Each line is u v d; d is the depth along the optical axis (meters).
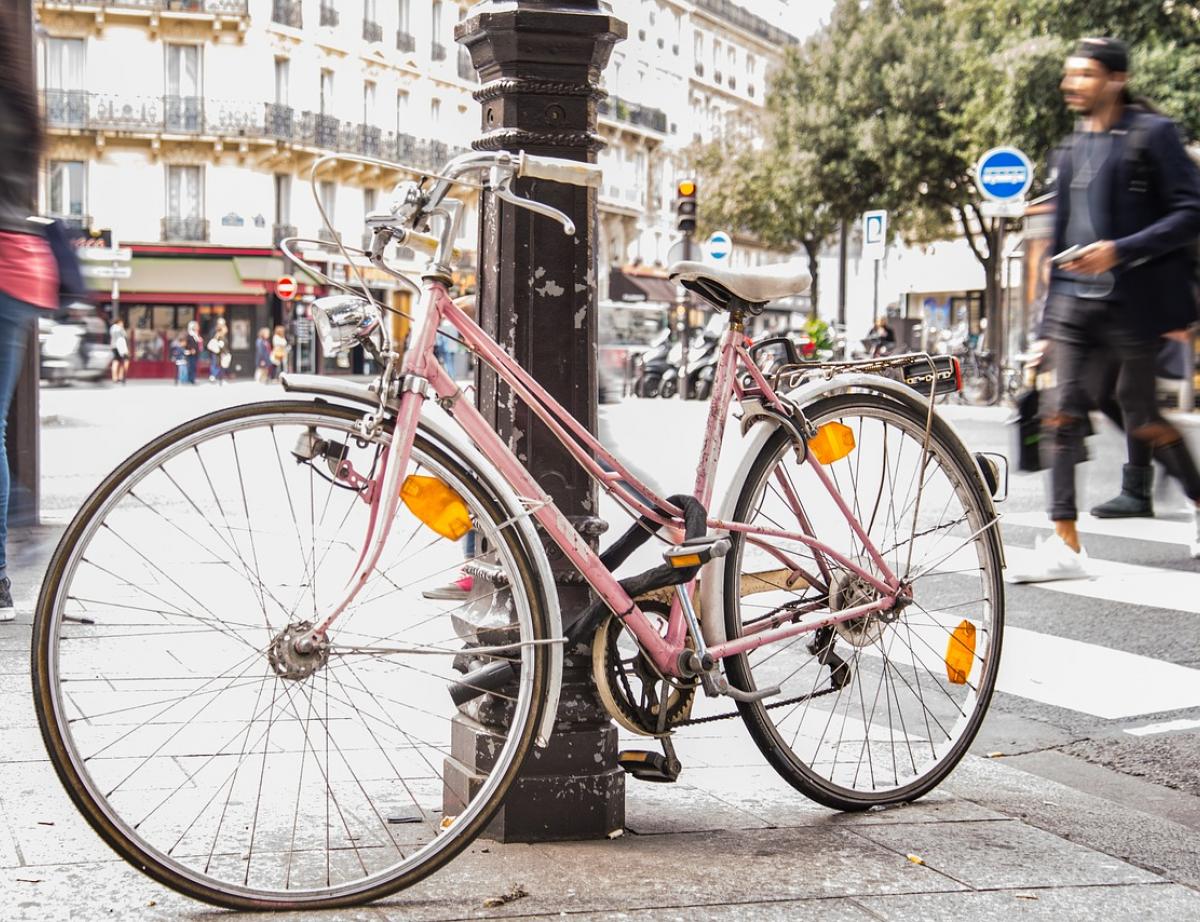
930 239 41.09
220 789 3.14
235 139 46.81
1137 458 6.74
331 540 2.69
